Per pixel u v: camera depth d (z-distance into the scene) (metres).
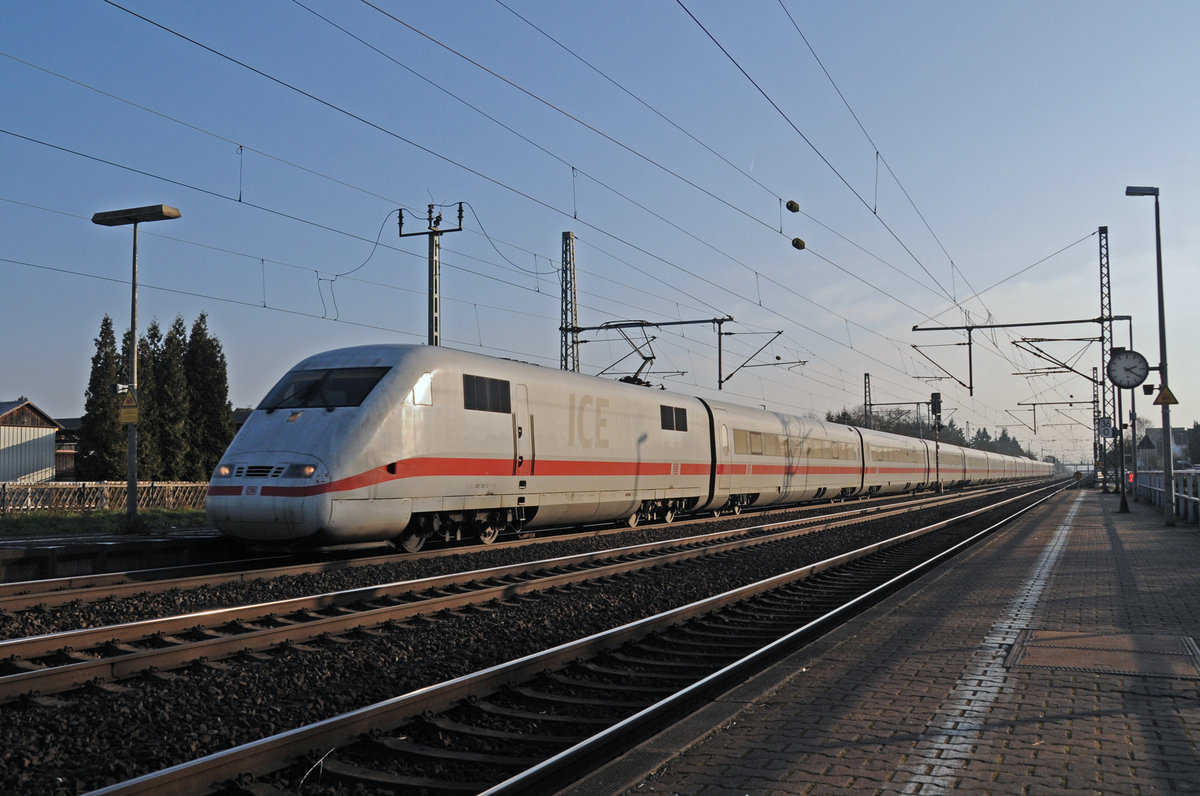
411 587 12.55
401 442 15.88
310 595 12.01
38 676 7.14
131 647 9.00
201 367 46.72
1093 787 5.11
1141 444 47.72
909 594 12.30
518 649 9.24
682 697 6.89
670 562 17.14
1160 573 14.62
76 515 27.00
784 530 25.00
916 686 7.35
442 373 17.02
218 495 15.16
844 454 41.62
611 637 9.03
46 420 46.88
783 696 7.10
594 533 23.02
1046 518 30.47
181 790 4.94
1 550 14.16
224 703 7.11
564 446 20.33
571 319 34.53
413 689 7.64
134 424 22.92
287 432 15.41
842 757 5.64
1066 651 8.59
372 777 5.40
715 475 27.95
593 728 6.54
